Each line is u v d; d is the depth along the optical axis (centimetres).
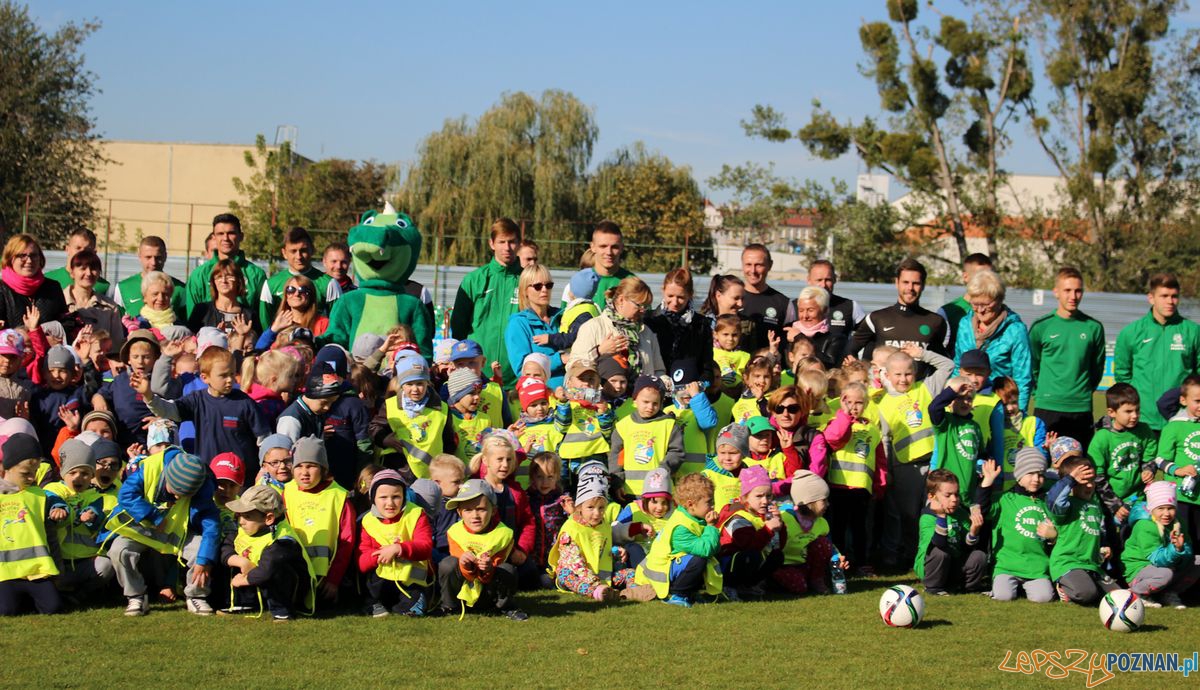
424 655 644
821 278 1106
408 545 720
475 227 3697
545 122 3950
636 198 3953
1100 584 813
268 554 706
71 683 580
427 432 827
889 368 907
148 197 4894
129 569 714
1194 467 884
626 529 830
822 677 625
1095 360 1049
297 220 3300
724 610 768
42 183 3588
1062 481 824
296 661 626
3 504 719
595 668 629
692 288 954
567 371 884
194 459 718
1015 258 3809
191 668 609
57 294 983
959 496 852
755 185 4534
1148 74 3794
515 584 735
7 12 3678
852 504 891
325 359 809
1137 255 3697
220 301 1026
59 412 856
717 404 942
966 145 3781
